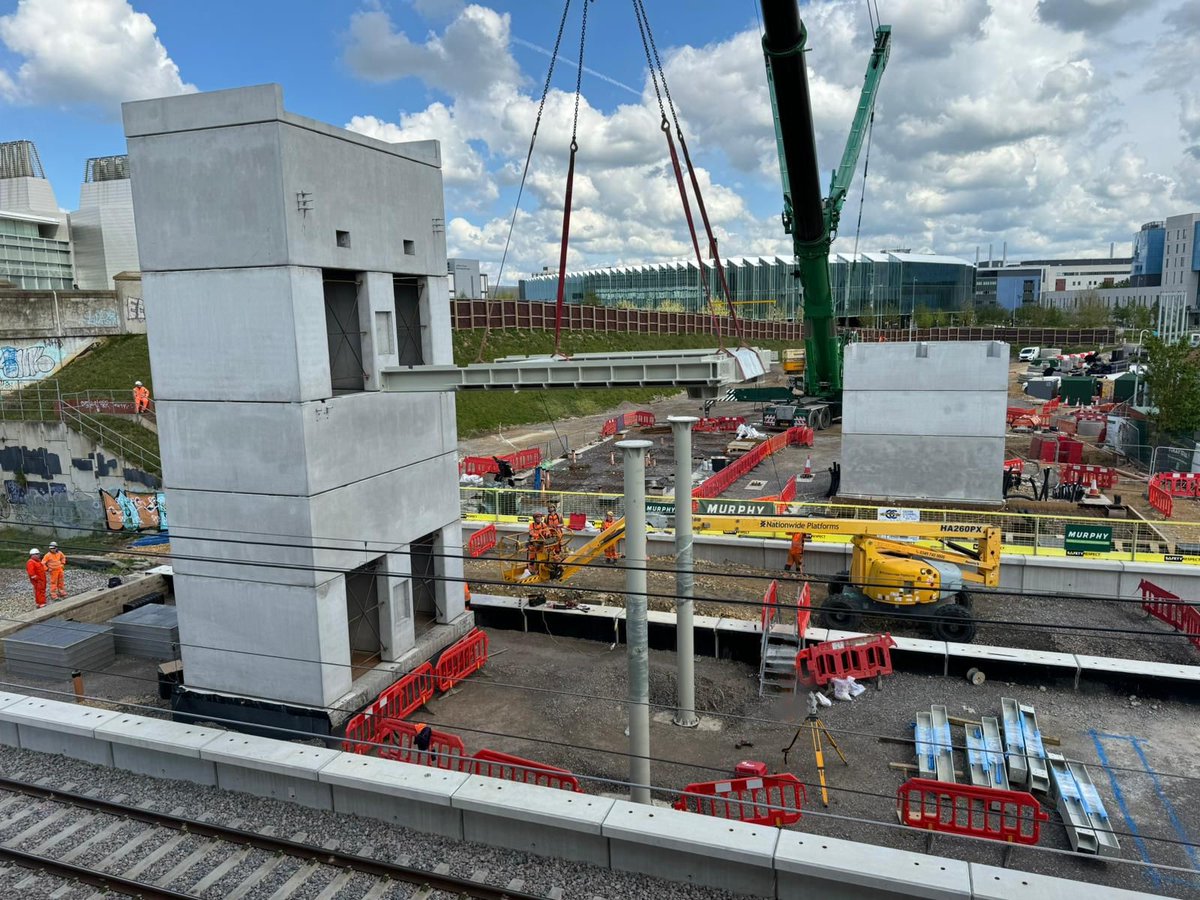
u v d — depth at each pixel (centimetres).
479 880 1027
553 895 999
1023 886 910
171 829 1163
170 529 1429
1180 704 1527
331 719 1348
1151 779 1284
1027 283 19188
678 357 1138
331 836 1134
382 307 1466
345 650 1405
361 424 1416
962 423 2852
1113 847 1106
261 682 1405
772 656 1633
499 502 2889
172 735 1296
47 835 1157
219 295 1304
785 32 2391
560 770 1185
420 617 1761
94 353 4166
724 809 1180
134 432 3331
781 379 7819
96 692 1684
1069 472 3194
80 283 7306
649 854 1037
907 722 1462
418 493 1590
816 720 1327
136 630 1856
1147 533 2469
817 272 3825
